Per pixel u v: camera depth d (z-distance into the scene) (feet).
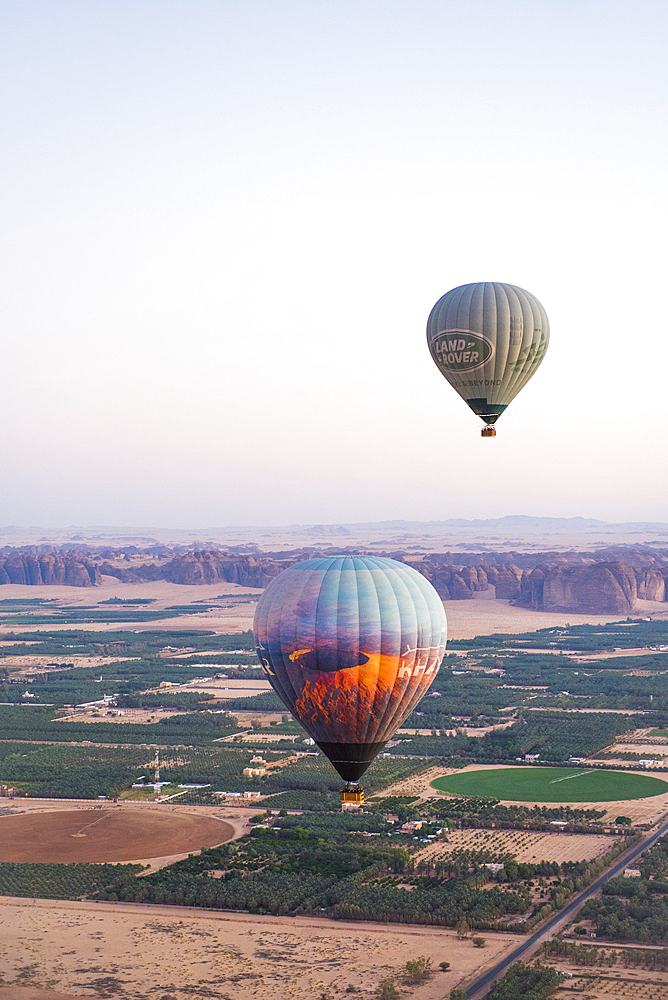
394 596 369.91
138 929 474.08
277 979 422.00
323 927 474.49
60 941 460.96
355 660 362.33
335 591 367.04
